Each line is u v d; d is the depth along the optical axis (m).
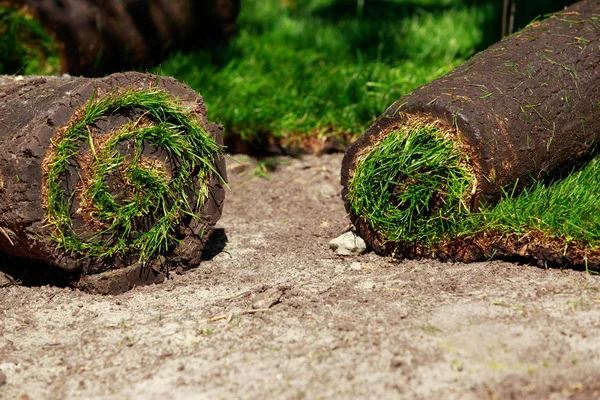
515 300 4.60
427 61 8.71
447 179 5.04
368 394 3.82
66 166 4.76
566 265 5.00
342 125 7.59
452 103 5.02
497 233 5.08
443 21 10.02
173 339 4.44
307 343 4.30
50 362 4.30
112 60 8.60
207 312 4.77
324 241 5.93
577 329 4.25
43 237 4.81
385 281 5.04
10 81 5.50
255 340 4.38
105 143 4.86
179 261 5.37
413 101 5.13
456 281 4.93
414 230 5.23
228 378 4.02
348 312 4.62
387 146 5.16
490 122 5.00
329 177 7.26
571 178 5.50
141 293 5.12
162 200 5.07
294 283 5.14
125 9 8.60
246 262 5.57
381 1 11.53
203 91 8.05
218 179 5.42
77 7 8.14
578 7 6.23
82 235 4.91
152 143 5.01
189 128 5.11
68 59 8.11
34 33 7.89
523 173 5.19
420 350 4.14
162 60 9.27
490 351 4.10
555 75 5.45
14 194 4.72
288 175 7.38
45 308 4.93
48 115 4.72
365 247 5.53
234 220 6.52
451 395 3.78
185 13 9.26
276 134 7.62
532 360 4.01
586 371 3.90
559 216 4.95
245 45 9.60
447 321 4.41
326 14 11.10
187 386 3.98
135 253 5.16
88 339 4.51
